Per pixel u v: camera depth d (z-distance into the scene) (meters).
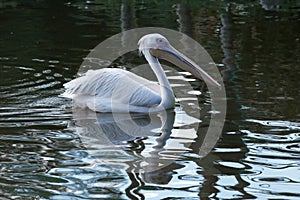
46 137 7.78
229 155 7.18
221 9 20.53
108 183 6.30
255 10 20.34
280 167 6.82
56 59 12.76
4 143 7.50
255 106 9.26
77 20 18.16
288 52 13.59
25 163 6.84
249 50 13.84
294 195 6.06
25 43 14.53
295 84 10.62
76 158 7.04
